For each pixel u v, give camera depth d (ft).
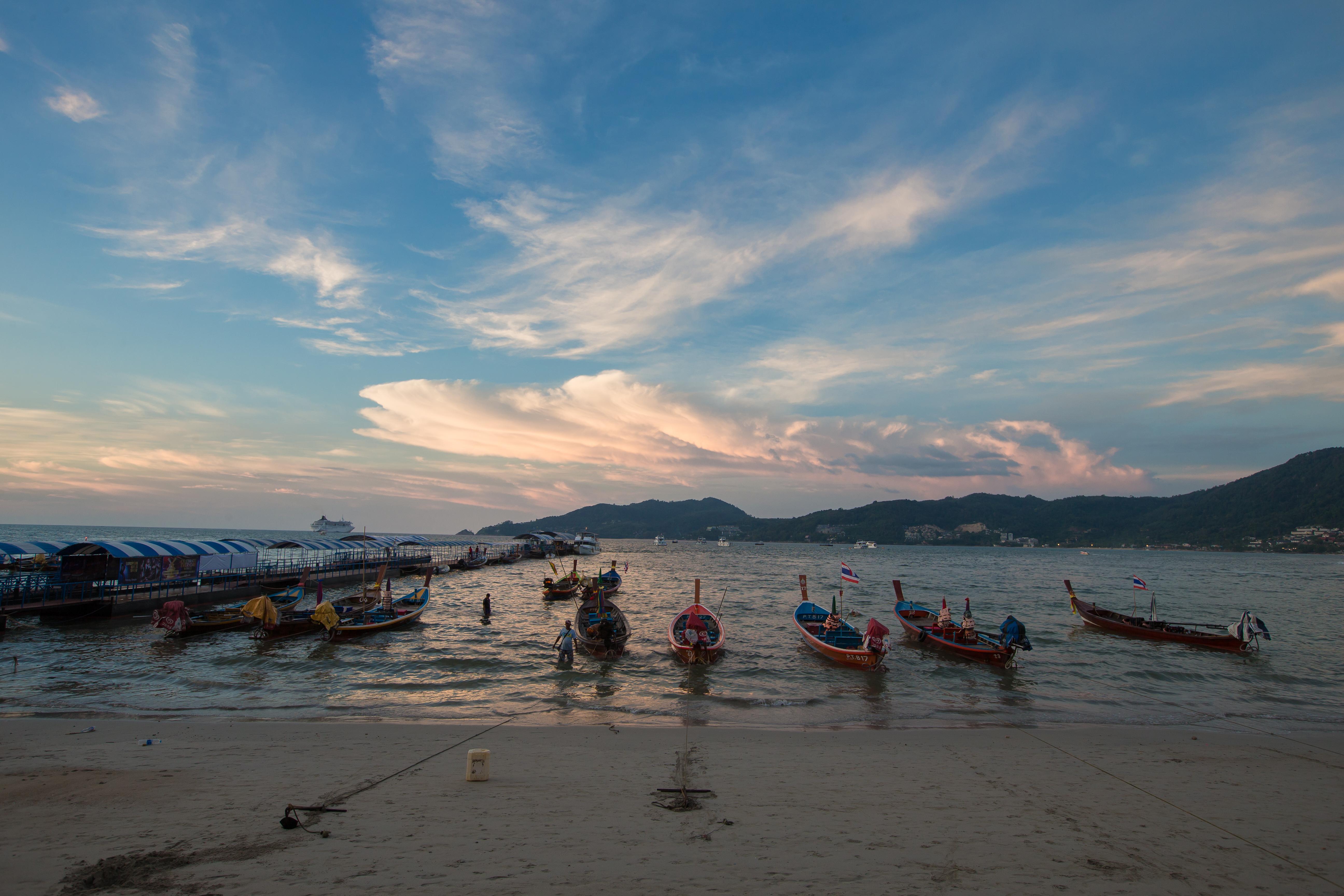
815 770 41.37
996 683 72.95
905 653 89.20
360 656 83.15
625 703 61.05
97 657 82.23
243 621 101.45
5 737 46.32
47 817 31.71
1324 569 407.85
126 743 45.09
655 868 26.94
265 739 46.47
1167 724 56.95
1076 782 40.16
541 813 32.96
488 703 60.64
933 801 36.09
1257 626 90.22
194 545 136.15
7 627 100.78
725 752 44.98
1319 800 37.50
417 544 228.84
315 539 204.44
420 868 26.55
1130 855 29.68
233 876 25.67
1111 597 187.93
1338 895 26.43
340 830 30.37
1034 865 28.22
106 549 115.03
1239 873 28.04
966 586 226.17
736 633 104.88
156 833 29.94
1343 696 69.41
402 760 41.78
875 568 345.51
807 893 25.14
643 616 128.36
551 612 134.00
